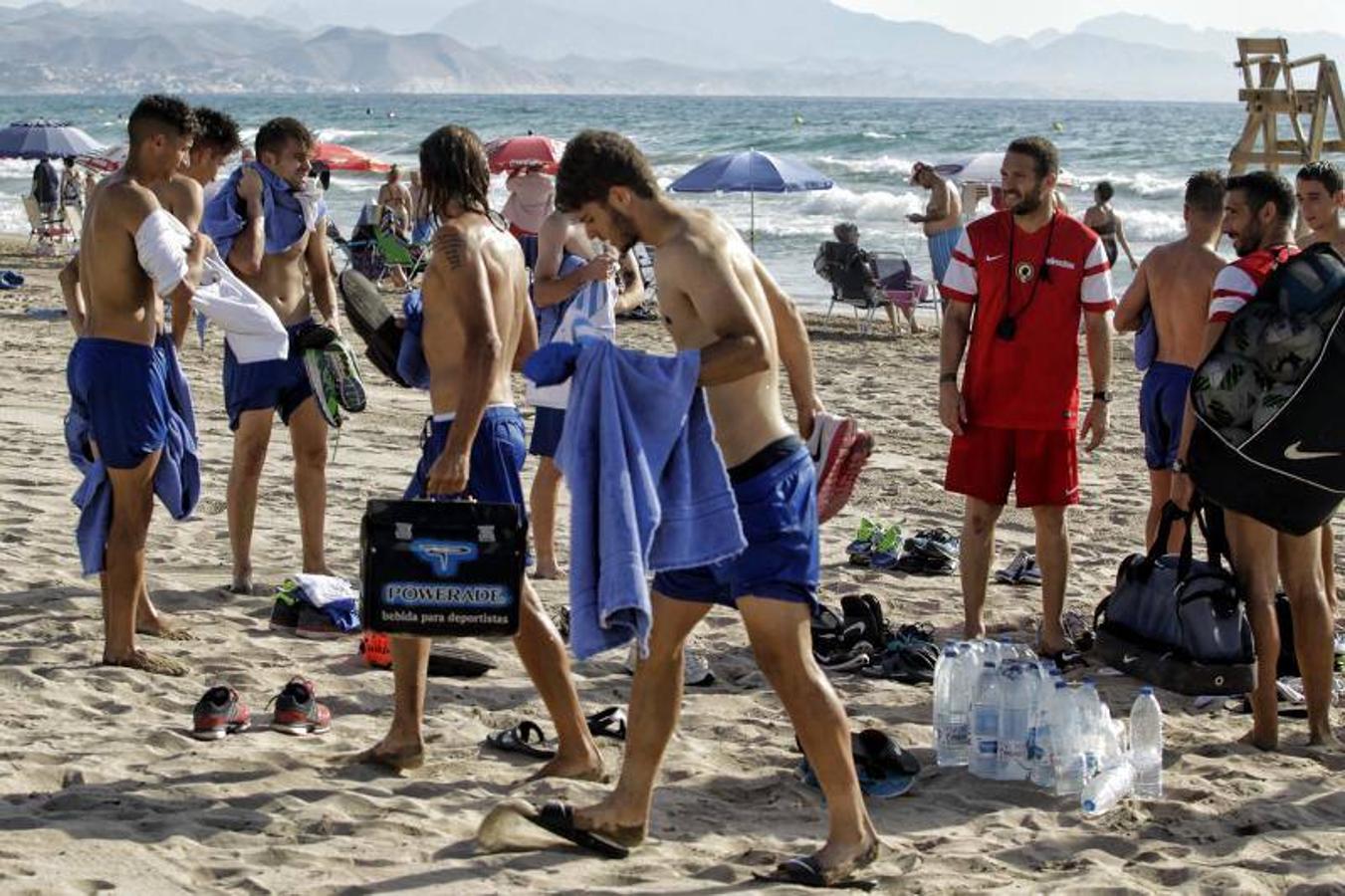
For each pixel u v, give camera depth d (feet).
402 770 16.61
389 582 14.93
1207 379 17.61
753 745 18.08
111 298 19.15
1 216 115.75
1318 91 55.72
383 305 16.96
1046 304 20.92
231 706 17.63
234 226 22.80
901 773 16.69
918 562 26.86
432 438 16.16
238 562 23.85
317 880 13.62
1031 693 17.19
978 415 21.50
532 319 17.85
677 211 13.58
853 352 57.00
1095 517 32.22
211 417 39.65
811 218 119.55
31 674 19.35
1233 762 18.07
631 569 12.69
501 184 128.67
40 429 37.29
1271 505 17.56
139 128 18.93
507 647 21.63
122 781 15.90
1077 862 14.88
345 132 275.80
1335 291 17.06
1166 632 20.35
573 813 14.51
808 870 13.93
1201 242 22.31
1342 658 21.44
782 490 13.48
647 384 12.98
